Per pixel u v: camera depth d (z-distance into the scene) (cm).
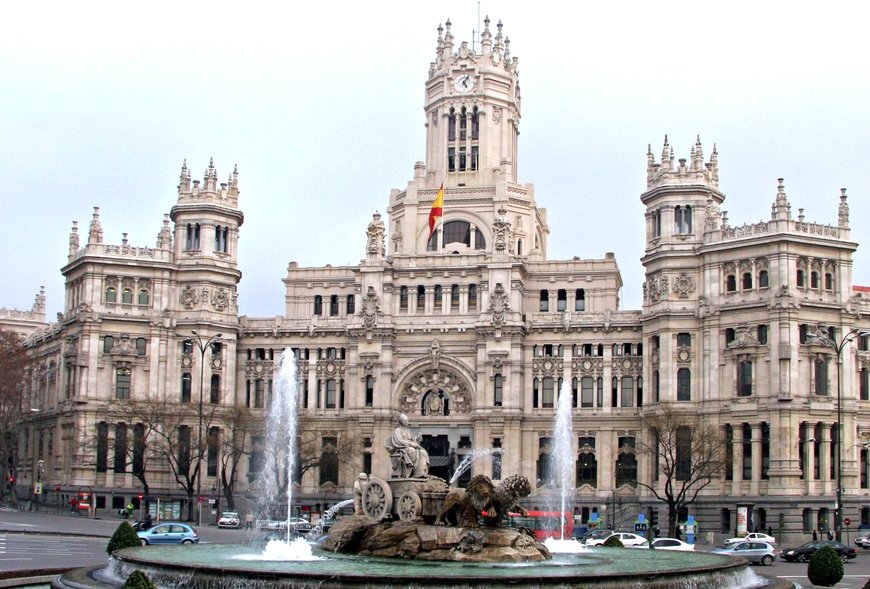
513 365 17512
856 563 11131
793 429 15200
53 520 14888
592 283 18425
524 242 19275
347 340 18350
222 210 18375
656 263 16838
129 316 17825
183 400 17912
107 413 17525
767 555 10875
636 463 17175
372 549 6888
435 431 17875
